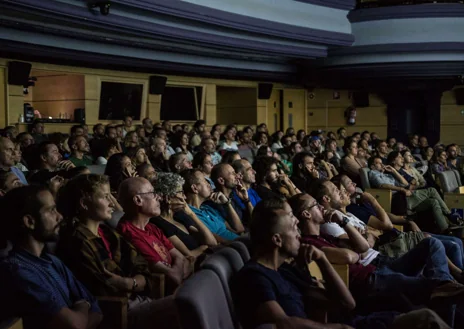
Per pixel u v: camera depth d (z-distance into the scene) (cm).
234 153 516
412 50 1020
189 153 768
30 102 1034
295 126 1387
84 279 244
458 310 337
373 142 1089
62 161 483
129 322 236
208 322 191
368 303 326
